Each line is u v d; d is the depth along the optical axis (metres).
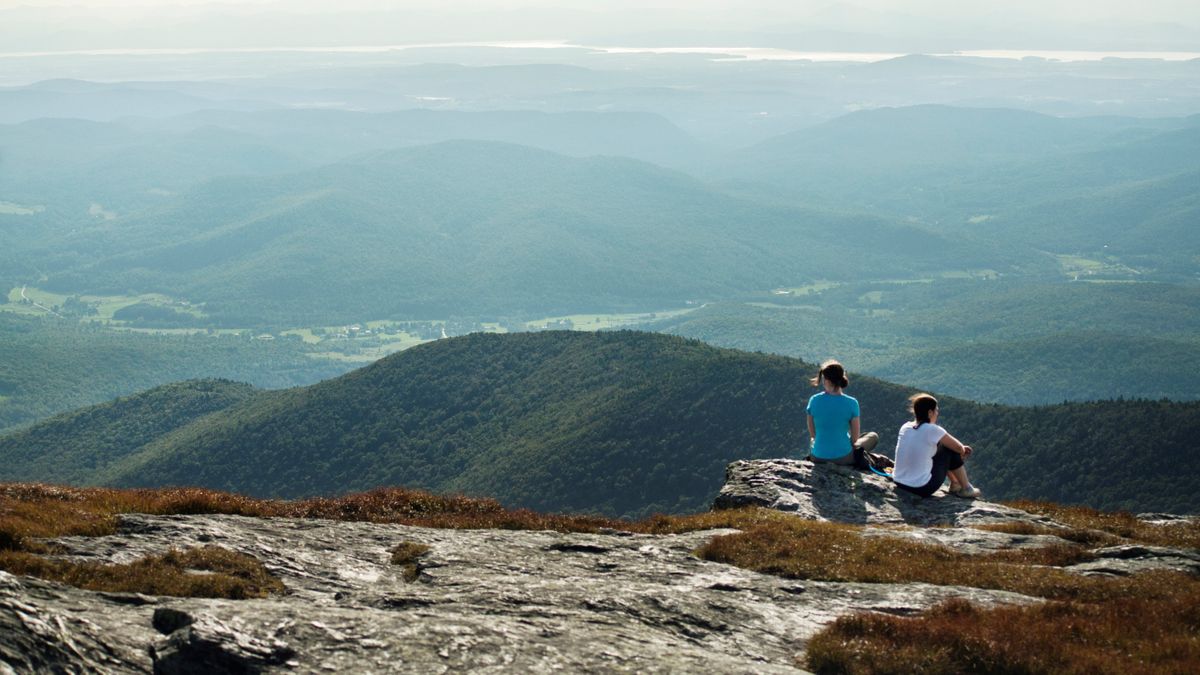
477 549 17.88
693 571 16.91
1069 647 12.41
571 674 9.90
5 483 23.66
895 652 12.28
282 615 10.77
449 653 10.12
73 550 15.14
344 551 17.48
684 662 10.57
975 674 11.91
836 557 17.72
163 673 9.39
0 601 9.56
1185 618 13.82
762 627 13.58
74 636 9.68
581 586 14.64
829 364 25.64
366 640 10.31
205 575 14.13
